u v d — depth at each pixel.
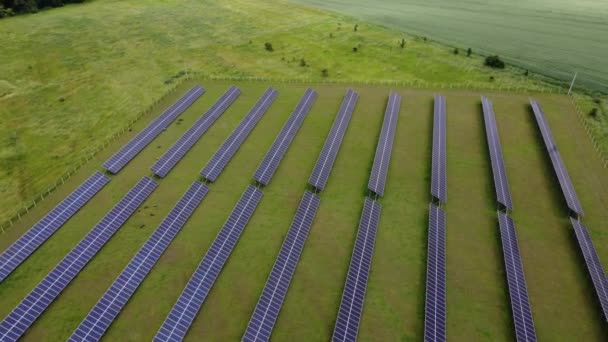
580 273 43.59
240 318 38.97
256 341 35.84
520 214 51.28
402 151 63.38
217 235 45.94
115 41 111.75
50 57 99.31
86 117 74.06
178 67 96.25
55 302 39.97
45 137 67.81
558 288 42.06
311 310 39.69
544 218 50.62
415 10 147.38
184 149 62.41
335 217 50.66
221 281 42.34
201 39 115.50
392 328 38.34
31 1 134.38
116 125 71.50
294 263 43.66
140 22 128.88
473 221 50.31
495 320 39.03
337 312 39.56
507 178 57.44
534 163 60.47
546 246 46.81
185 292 39.53
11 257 43.53
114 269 43.56
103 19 130.50
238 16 138.62
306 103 75.50
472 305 40.41
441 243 46.47
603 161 61.09
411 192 54.91
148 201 52.84
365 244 45.88
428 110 75.00
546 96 79.88
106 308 38.16
